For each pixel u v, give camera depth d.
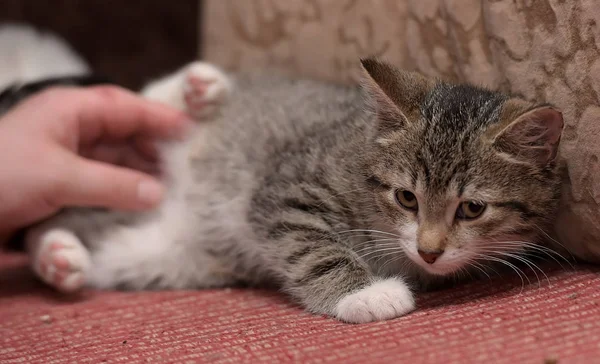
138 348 0.46
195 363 0.44
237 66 0.69
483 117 0.50
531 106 0.49
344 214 0.53
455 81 0.55
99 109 0.59
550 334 0.44
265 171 0.57
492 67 0.53
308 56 0.65
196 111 0.61
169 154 0.62
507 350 0.43
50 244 0.55
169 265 0.58
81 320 0.50
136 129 0.62
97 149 0.62
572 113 0.49
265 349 0.45
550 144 0.49
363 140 0.53
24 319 0.51
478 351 0.43
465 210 0.50
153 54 0.78
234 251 0.57
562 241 0.51
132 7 0.77
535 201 0.50
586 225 0.49
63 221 0.59
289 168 0.55
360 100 0.57
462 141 0.49
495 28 0.52
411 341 0.44
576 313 0.45
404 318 0.47
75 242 0.56
